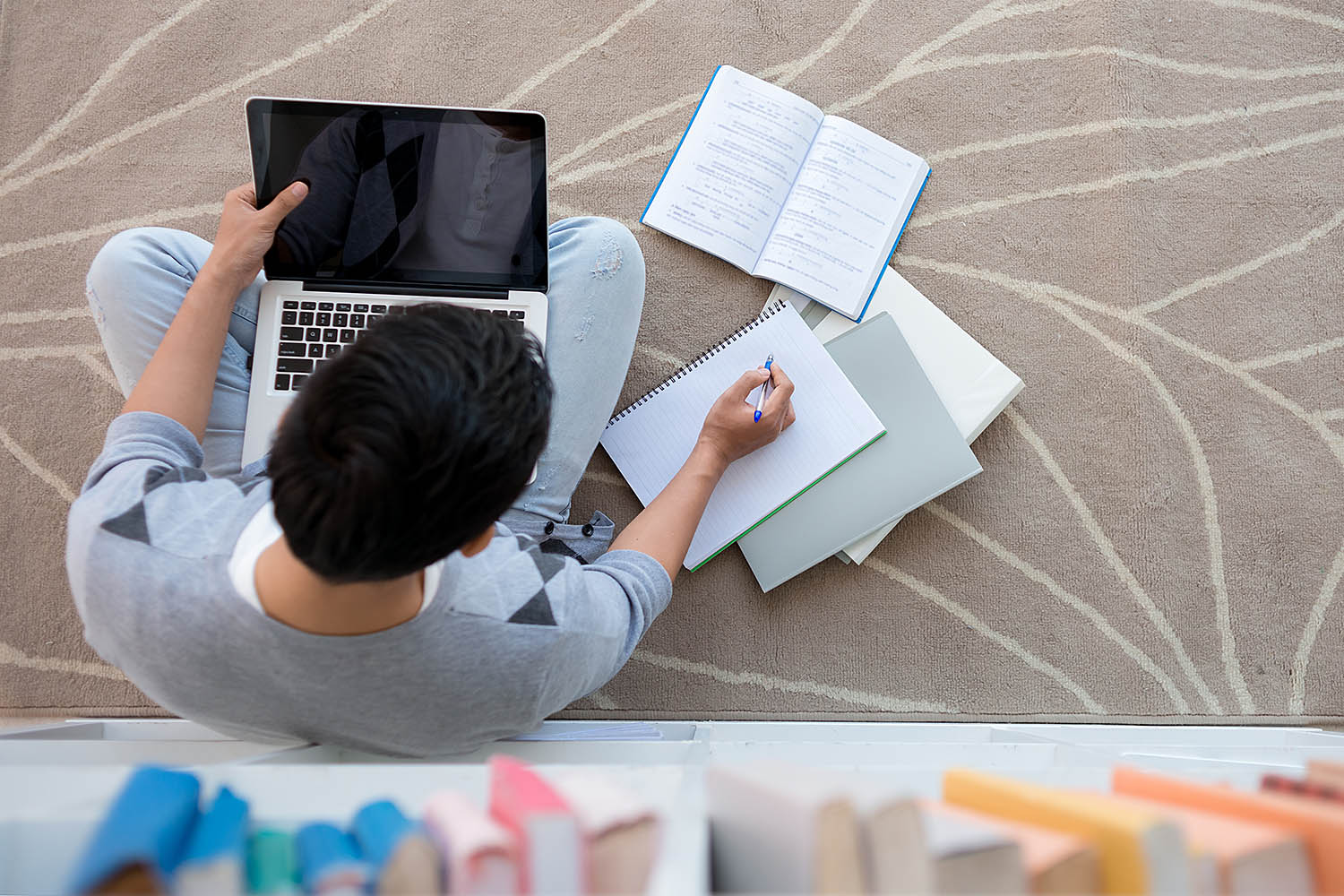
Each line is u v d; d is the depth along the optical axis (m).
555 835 0.43
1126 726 1.23
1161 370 1.30
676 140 1.33
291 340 1.00
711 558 1.22
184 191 1.30
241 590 0.62
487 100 1.33
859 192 1.30
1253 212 1.33
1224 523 1.27
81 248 1.29
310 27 1.33
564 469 1.06
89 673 1.20
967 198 1.32
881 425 1.19
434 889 0.44
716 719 1.23
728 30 1.35
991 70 1.34
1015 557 1.27
